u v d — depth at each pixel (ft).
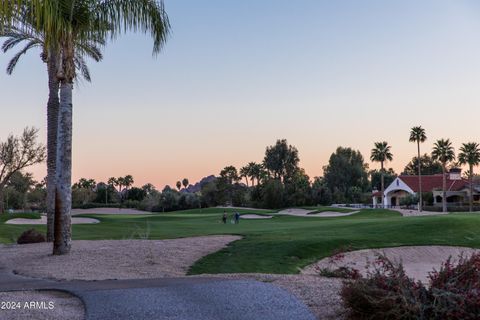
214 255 67.26
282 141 455.63
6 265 56.34
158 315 27.48
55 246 62.49
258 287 34.30
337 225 121.49
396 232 99.91
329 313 28.14
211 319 26.73
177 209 337.93
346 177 426.10
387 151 328.08
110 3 56.03
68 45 58.85
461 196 305.94
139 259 59.62
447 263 29.84
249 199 361.51
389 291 26.21
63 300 32.32
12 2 26.12
